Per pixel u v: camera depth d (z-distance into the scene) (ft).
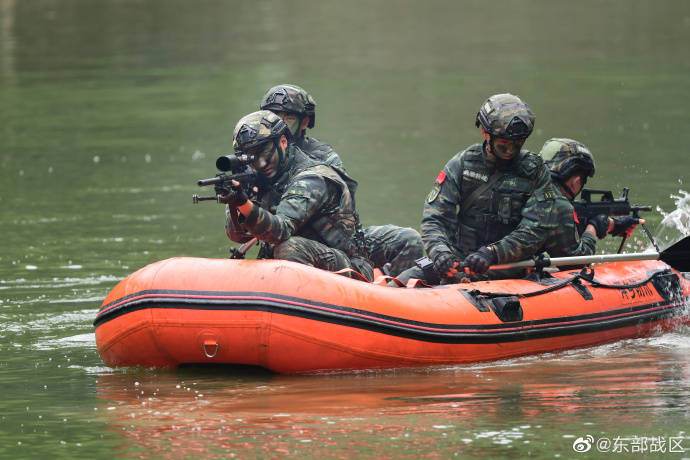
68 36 351.67
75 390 58.65
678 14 367.45
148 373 62.59
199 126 187.32
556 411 52.03
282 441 47.88
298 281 59.57
